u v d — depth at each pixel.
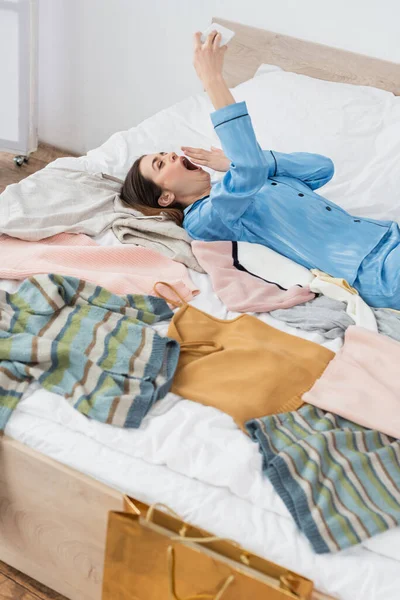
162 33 3.09
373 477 1.33
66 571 1.49
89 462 1.36
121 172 2.39
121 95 3.29
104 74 3.26
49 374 1.49
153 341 1.56
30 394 1.47
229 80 3.06
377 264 1.90
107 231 2.06
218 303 1.82
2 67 3.05
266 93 2.72
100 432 1.38
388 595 1.17
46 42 3.23
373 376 1.57
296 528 1.25
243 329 1.67
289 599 1.17
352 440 1.38
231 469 1.31
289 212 1.99
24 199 2.10
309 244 1.97
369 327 1.72
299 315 1.77
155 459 1.35
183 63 3.14
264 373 1.51
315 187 2.16
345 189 2.42
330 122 2.59
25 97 3.10
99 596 1.48
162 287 1.80
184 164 2.14
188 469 1.33
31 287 1.67
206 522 1.27
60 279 1.68
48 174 2.25
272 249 2.02
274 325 1.75
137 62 3.19
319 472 1.30
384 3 2.74
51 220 2.01
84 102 3.36
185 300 1.80
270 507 1.27
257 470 1.32
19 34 2.95
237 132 1.78
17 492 1.45
